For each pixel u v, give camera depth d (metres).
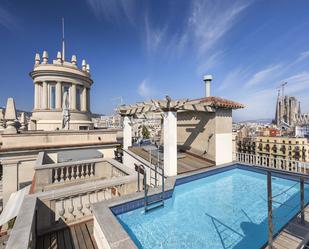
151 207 5.70
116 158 14.59
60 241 4.27
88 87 21.77
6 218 5.48
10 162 10.43
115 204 4.91
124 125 13.40
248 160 10.98
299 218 4.68
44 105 18.39
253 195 7.43
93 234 4.49
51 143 11.99
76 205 4.98
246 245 4.48
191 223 5.41
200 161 10.51
